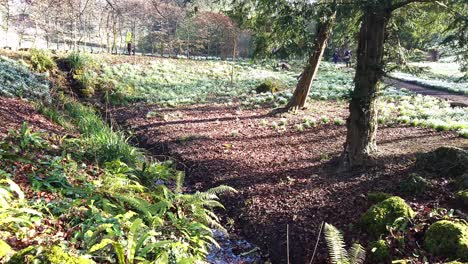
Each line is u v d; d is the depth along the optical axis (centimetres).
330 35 1169
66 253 315
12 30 2772
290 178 797
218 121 1386
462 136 1028
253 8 1083
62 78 1820
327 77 2711
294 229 611
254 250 595
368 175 739
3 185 452
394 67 718
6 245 312
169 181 827
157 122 1389
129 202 523
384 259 482
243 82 2350
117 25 3184
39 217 418
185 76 2366
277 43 926
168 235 511
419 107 1524
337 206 646
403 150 872
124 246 408
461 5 682
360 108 751
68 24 2891
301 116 1425
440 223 490
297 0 673
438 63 3831
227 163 936
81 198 514
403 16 858
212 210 712
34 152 618
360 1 635
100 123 1070
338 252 431
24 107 990
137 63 2423
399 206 548
